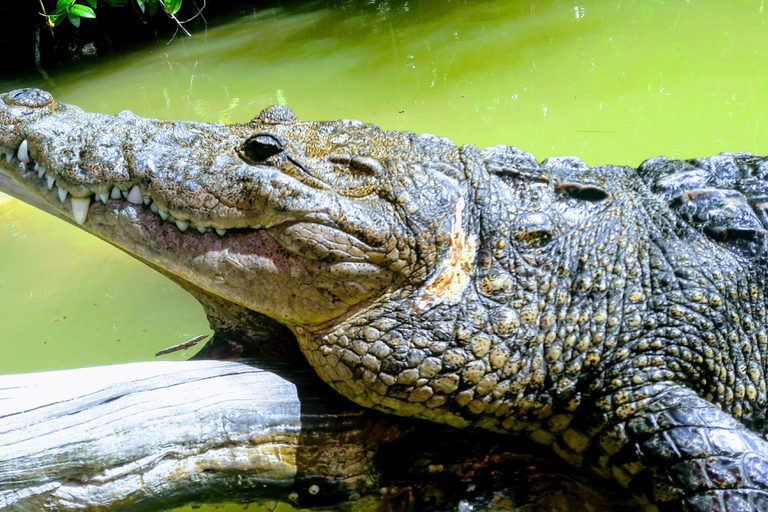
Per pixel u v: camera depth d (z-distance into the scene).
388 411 2.91
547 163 3.31
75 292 4.92
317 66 7.47
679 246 2.97
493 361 2.79
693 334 2.82
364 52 7.68
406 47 7.64
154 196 2.97
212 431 2.75
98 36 9.86
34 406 2.66
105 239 3.23
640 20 7.36
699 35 6.75
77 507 2.57
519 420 2.88
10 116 3.21
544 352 2.81
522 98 5.95
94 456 2.57
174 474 2.71
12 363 4.13
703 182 3.24
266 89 6.91
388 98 6.29
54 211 3.53
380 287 2.86
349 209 2.83
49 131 3.14
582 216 3.01
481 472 2.94
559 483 2.93
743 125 5.09
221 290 3.05
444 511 2.85
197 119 6.29
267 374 3.02
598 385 2.77
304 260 2.88
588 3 8.17
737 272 2.97
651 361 2.77
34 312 4.69
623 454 2.67
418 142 3.23
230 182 2.89
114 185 3.04
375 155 3.07
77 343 4.34
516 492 2.90
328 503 2.90
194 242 3.02
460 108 5.89
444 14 8.62
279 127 3.34
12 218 6.00
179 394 2.79
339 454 2.89
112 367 2.97
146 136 3.11
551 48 6.92
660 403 2.66
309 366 3.15
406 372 2.79
